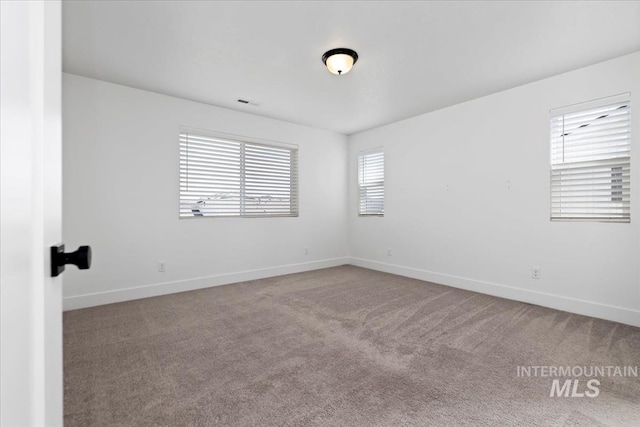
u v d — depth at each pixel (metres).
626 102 2.67
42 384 0.44
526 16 2.13
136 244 3.36
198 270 3.79
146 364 1.96
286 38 2.40
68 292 2.99
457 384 1.74
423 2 2.00
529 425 1.42
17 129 0.36
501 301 3.27
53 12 0.51
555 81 3.04
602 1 1.97
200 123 3.79
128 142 3.31
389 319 2.74
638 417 1.47
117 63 2.80
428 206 4.20
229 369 1.90
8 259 0.33
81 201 3.06
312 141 4.93
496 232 3.49
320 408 1.54
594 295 2.81
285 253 4.62
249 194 4.27
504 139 3.42
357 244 5.29
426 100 3.72
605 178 2.79
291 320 2.71
